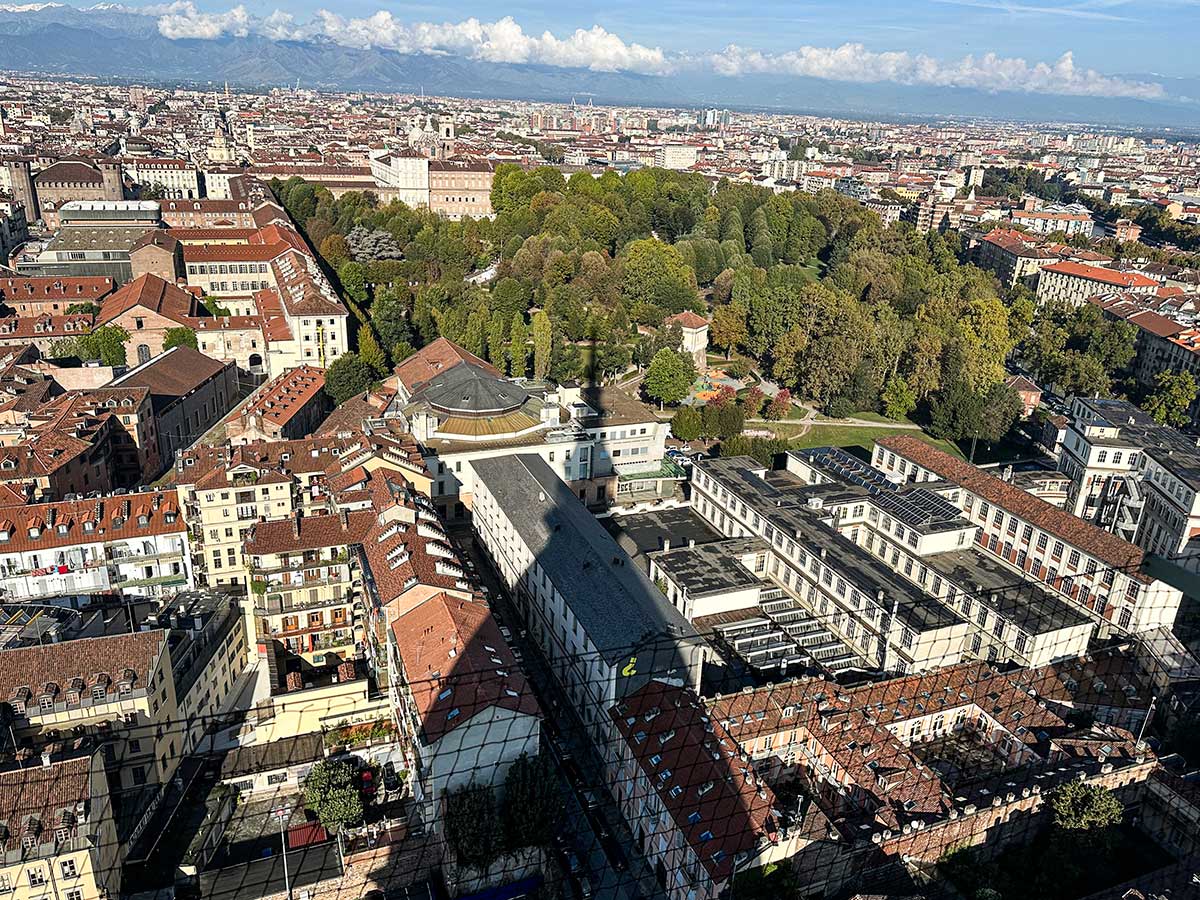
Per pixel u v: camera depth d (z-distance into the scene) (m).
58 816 74.81
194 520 125.94
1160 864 89.94
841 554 129.75
